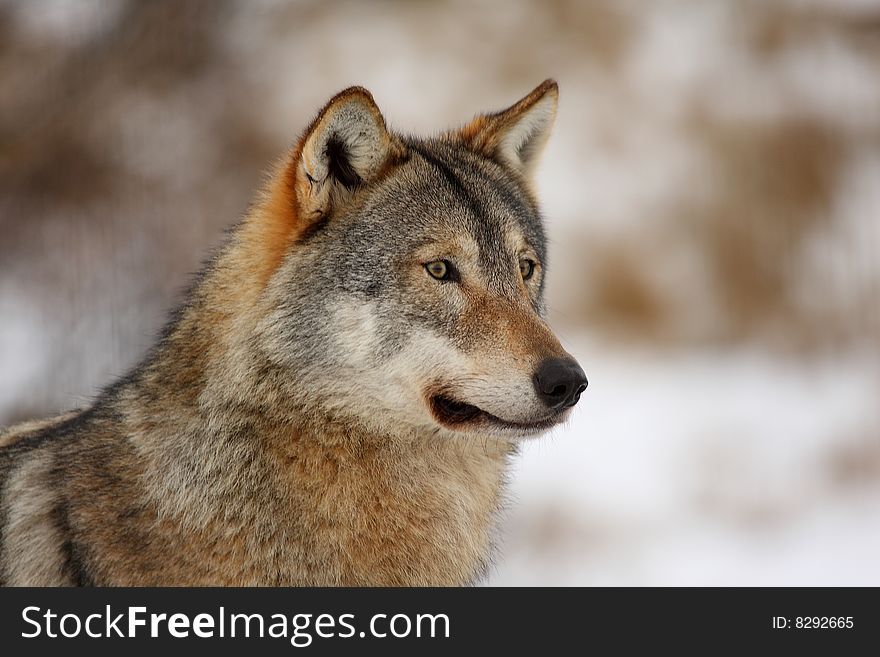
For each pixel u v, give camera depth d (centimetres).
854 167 2502
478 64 2644
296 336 568
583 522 1310
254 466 553
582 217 2456
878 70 2645
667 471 1495
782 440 1616
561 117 2653
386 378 576
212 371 568
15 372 1357
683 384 1983
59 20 1864
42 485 589
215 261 621
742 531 1315
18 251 1584
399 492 574
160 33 1886
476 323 586
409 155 629
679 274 2391
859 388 1900
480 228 610
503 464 636
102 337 1445
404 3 2702
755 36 2752
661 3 2872
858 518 1352
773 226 2420
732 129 2566
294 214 594
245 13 2114
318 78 2320
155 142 1777
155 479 550
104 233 1620
